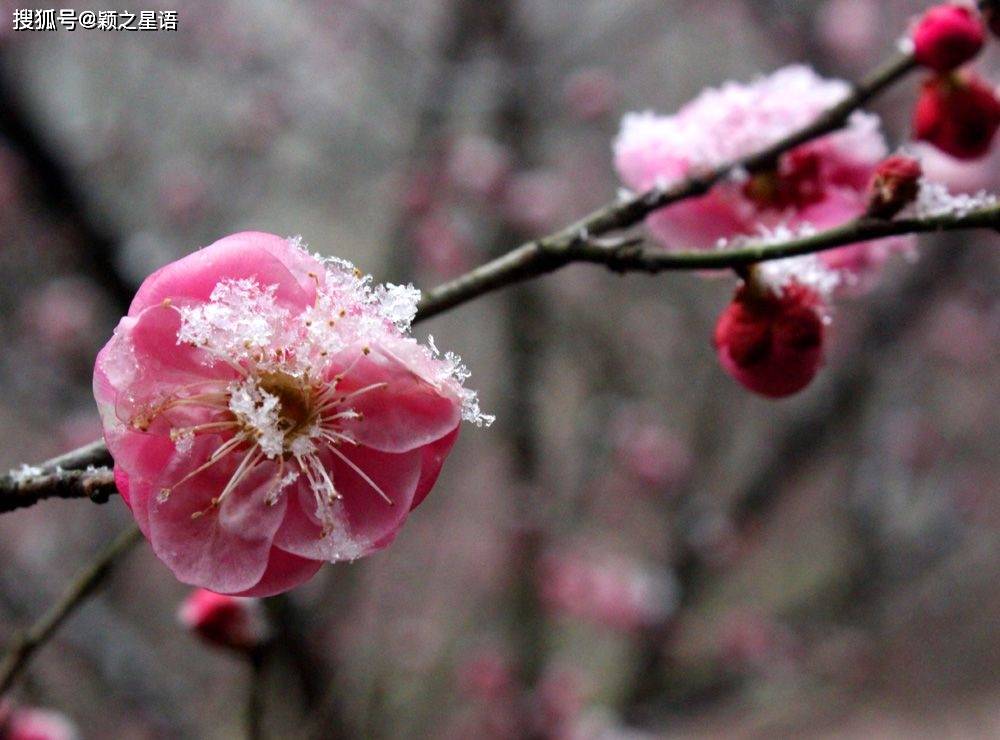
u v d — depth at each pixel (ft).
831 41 16.76
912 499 16.33
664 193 4.92
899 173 3.97
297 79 17.49
